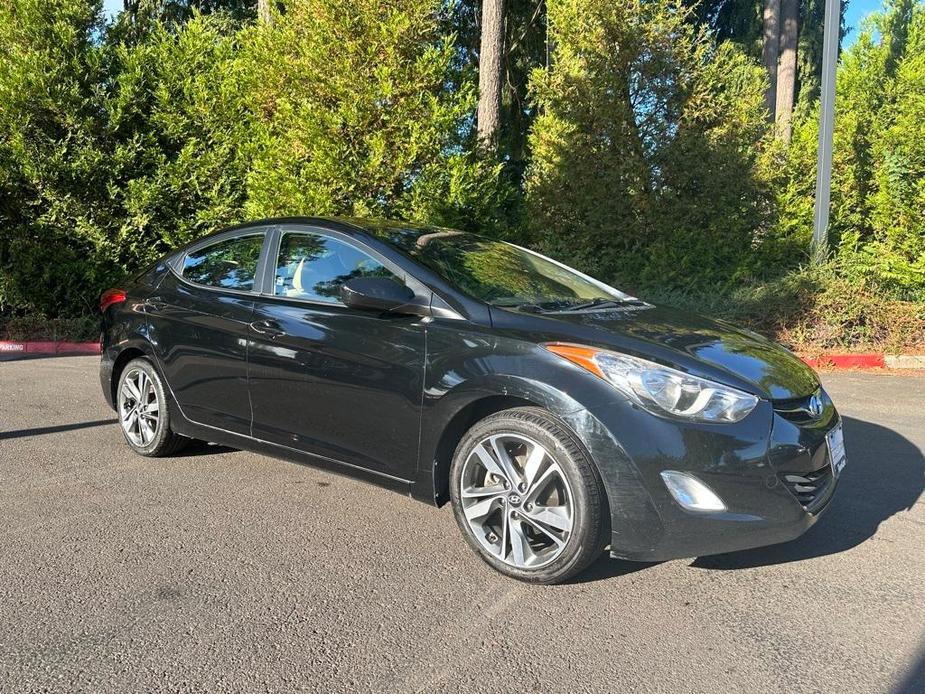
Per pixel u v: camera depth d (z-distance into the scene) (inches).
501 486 129.6
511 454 130.3
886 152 384.5
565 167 433.7
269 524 153.6
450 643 108.9
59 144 407.5
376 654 105.7
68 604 118.4
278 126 390.9
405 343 139.8
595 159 434.3
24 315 433.7
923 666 103.8
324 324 152.2
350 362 146.6
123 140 426.0
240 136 424.5
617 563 137.1
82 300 424.8
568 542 121.6
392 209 378.9
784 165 450.9
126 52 421.4
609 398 119.6
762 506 119.3
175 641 108.2
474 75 402.3
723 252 419.2
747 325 369.4
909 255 378.6
